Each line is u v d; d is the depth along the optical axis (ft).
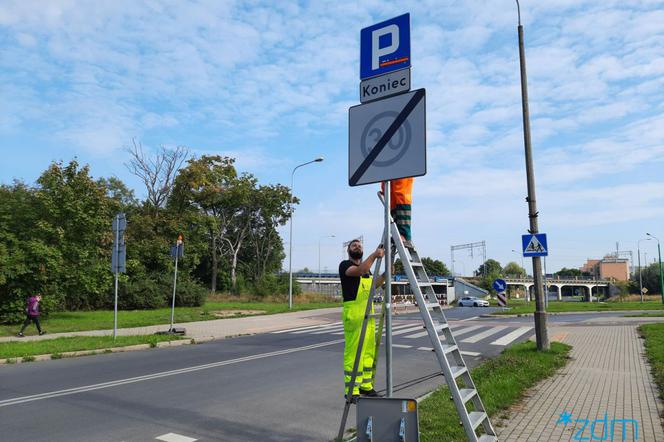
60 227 79.56
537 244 39.73
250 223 204.33
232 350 44.86
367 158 13.66
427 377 30.45
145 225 139.03
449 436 16.51
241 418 21.09
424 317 13.37
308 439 18.24
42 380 30.01
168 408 22.81
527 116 41.93
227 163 178.09
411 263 14.03
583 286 400.47
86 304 103.45
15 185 94.99
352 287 15.17
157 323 70.85
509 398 22.47
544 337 38.70
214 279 186.09
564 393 24.39
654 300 230.68
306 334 59.82
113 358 40.04
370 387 14.85
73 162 83.35
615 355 37.76
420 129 12.83
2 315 70.13
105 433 18.88
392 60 13.65
